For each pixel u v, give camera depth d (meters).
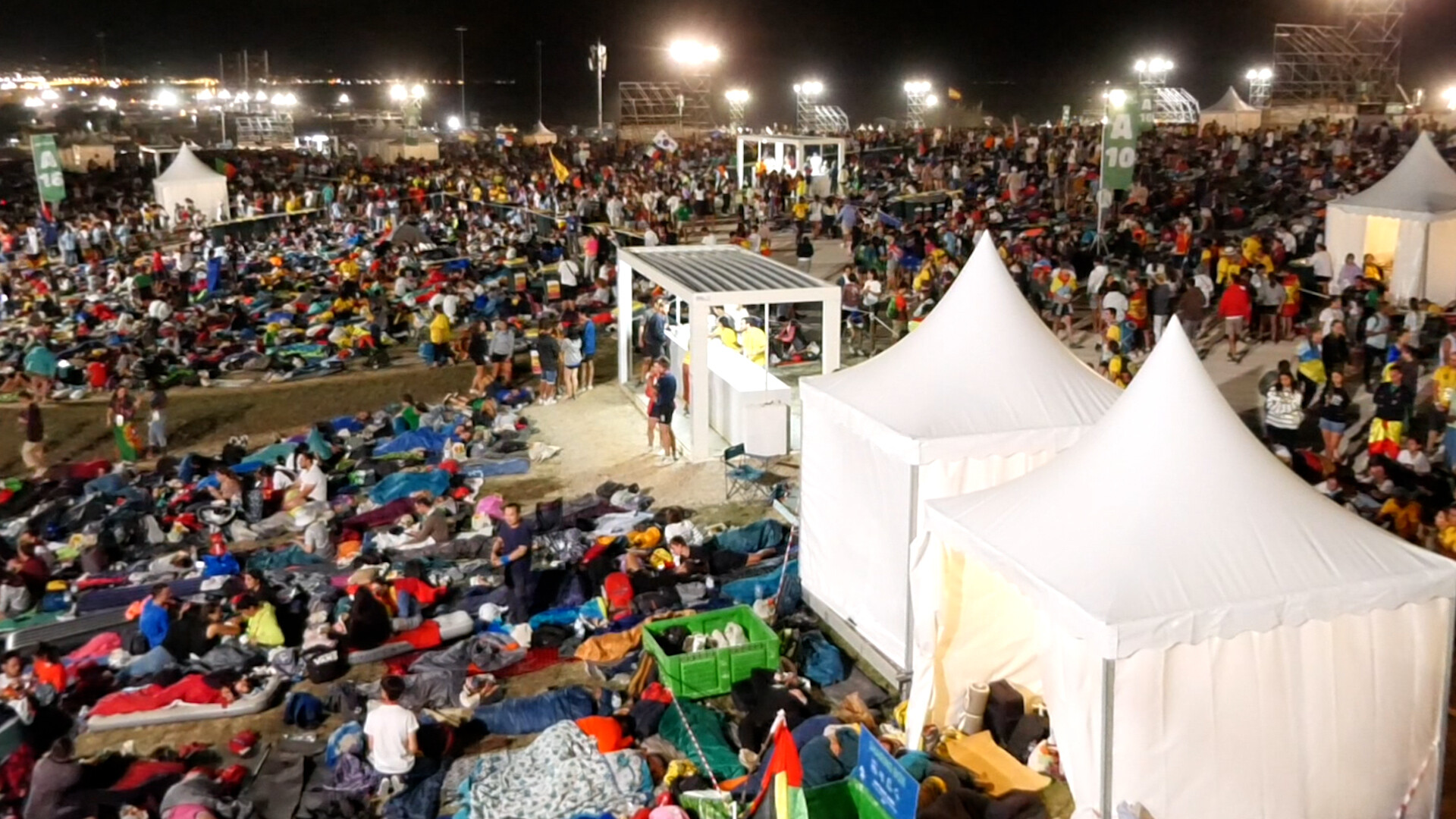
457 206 40.72
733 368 17.98
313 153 68.94
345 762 9.28
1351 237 23.44
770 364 20.95
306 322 26.36
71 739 10.12
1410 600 7.54
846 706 9.81
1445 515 11.21
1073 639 7.50
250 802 8.93
